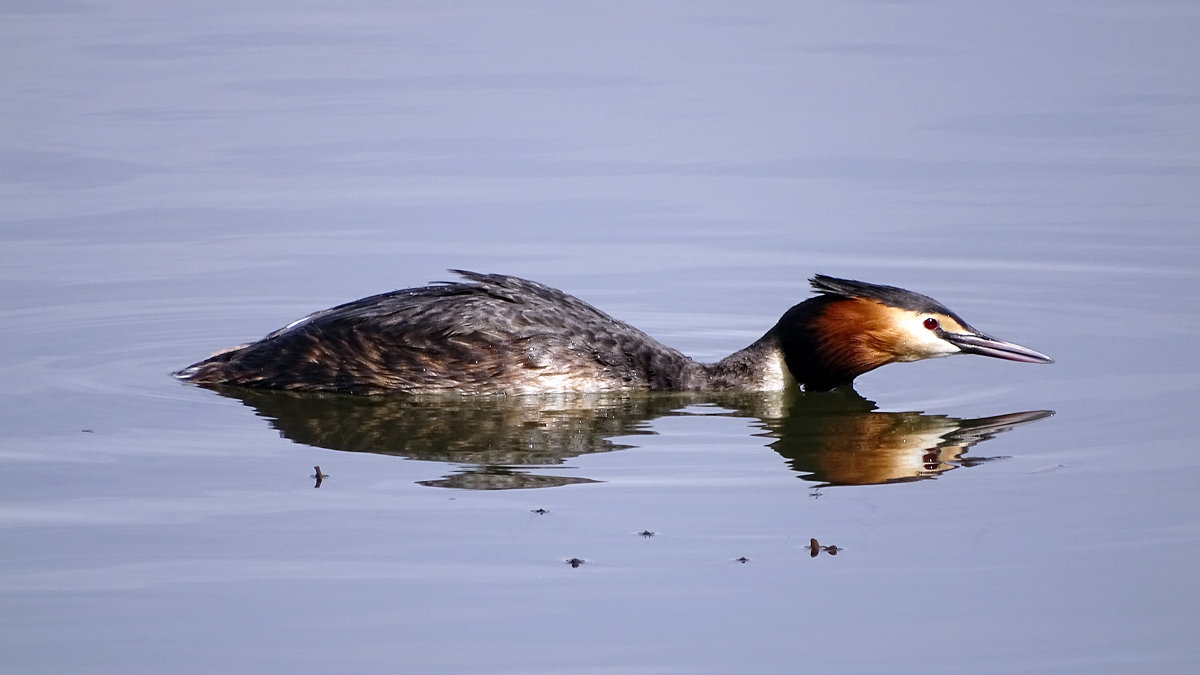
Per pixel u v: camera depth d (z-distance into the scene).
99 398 14.12
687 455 12.84
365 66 27.45
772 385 14.81
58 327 16.30
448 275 18.08
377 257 18.69
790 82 26.30
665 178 21.73
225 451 12.75
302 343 14.34
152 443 12.93
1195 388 14.39
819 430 13.56
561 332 14.34
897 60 27.56
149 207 20.42
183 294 17.39
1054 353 15.66
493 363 14.15
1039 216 20.02
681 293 17.64
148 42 29.17
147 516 11.39
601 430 13.50
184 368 15.06
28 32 29.89
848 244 19.17
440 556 10.73
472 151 22.88
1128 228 19.50
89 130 23.69
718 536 11.12
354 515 11.43
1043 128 23.67
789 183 21.50
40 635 9.63
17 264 18.30
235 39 29.42
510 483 12.10
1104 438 13.12
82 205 20.48
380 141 23.33
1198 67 26.66
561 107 24.94
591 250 19.00
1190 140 22.91
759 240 19.34
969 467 12.49
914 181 21.47
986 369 15.55
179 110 24.73
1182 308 16.88
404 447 12.91
